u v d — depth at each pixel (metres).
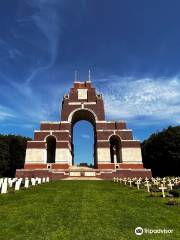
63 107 59.84
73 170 50.84
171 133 71.50
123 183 34.53
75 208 15.30
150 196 21.08
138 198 19.94
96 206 16.05
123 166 52.47
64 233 10.41
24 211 14.43
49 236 10.04
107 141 54.81
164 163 72.31
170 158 69.62
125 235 10.24
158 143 73.88
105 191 24.70
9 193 22.34
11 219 12.62
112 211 14.58
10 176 78.12
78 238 9.80
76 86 62.75
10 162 77.69
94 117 59.19
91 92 61.91
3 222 12.09
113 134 55.38
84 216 13.23
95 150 58.25
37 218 12.79
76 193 22.61
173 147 69.75
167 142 71.00
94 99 61.03
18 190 24.86
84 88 62.47
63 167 52.62
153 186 28.11
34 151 53.53
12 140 79.94
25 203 17.11
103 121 57.47
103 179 48.72
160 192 24.05
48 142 59.53
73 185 31.44
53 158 64.12
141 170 51.12
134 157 53.12
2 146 75.81
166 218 13.03
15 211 14.45
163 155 71.88
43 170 50.66
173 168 70.31
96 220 12.45
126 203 17.39
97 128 56.72
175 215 13.77
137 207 15.94
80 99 61.00
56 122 57.06
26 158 52.88
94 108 59.81
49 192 23.39
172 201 17.28
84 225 11.56
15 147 79.69
